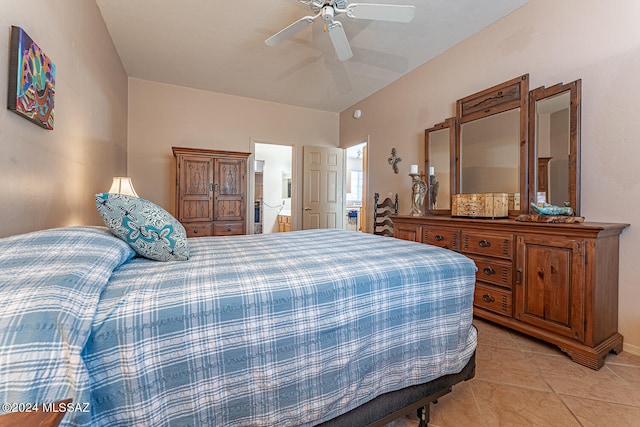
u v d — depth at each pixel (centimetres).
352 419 108
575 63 213
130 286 89
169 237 125
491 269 230
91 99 233
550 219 193
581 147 210
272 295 93
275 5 246
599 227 167
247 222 472
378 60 343
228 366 86
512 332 222
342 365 104
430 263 131
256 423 90
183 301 83
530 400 147
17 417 44
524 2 241
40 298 66
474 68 289
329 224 531
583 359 176
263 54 329
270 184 714
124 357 73
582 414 137
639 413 137
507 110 255
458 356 131
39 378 60
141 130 402
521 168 244
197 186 384
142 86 402
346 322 106
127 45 312
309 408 98
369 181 455
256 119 474
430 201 336
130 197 123
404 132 385
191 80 403
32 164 140
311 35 290
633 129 186
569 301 183
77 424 62
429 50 320
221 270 111
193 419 82
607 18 196
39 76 141
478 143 282
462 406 143
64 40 178
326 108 518
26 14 134
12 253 81
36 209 144
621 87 191
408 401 122
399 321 118
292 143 504
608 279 184
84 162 217
